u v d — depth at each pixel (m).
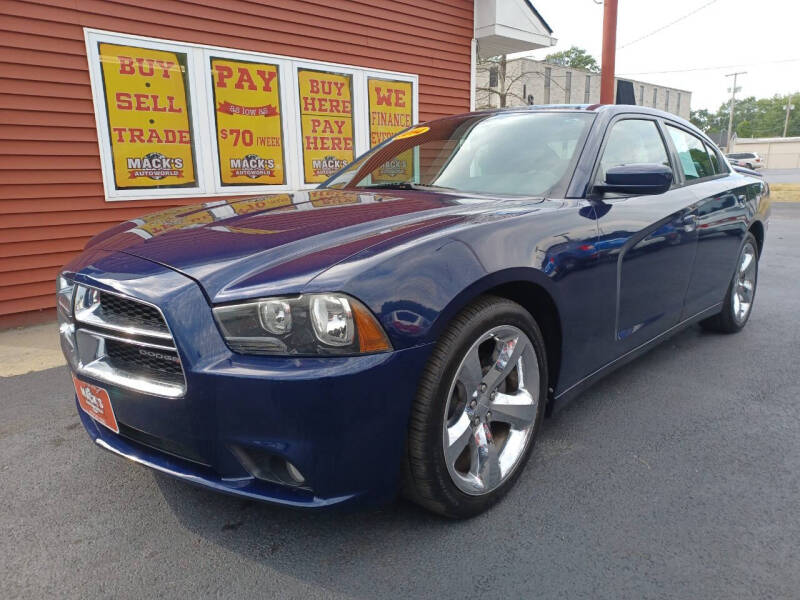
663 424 2.74
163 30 5.36
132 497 2.18
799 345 3.95
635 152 2.95
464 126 3.12
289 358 1.57
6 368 3.71
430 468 1.80
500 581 1.71
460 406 1.91
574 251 2.23
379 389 1.62
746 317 4.25
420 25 7.68
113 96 5.16
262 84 6.15
